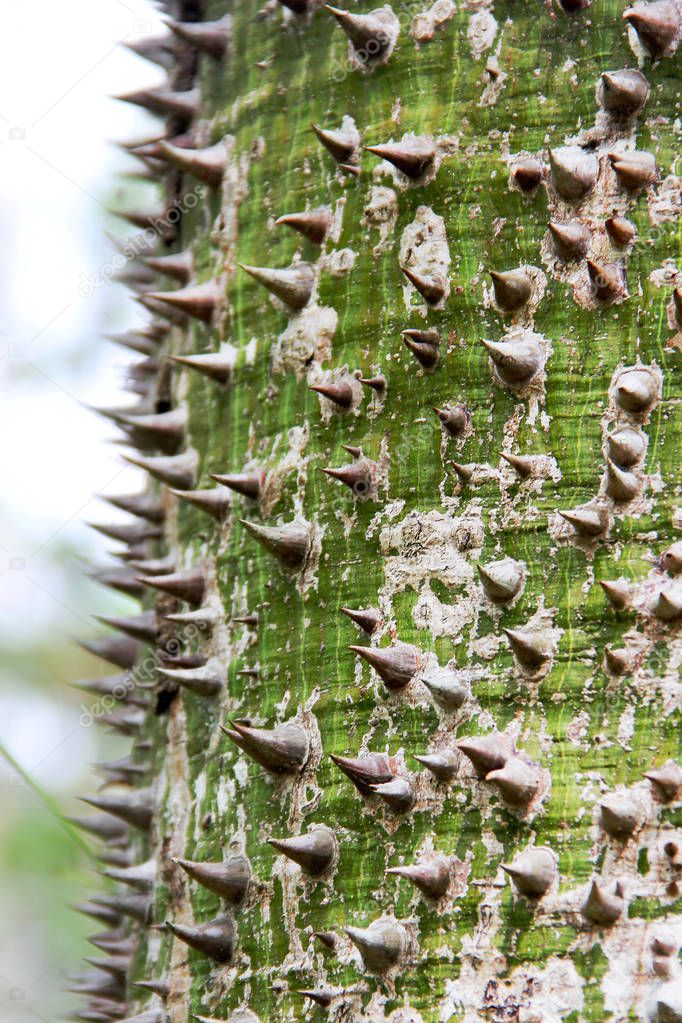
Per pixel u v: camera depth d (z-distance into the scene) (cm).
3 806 175
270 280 124
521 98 121
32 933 173
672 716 116
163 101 130
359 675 120
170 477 127
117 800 126
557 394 119
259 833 121
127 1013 125
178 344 130
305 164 125
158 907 124
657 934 115
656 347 118
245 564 124
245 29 129
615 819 115
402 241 122
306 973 118
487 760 117
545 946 115
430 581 119
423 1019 116
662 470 118
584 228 120
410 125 123
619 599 117
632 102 120
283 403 124
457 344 120
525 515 118
